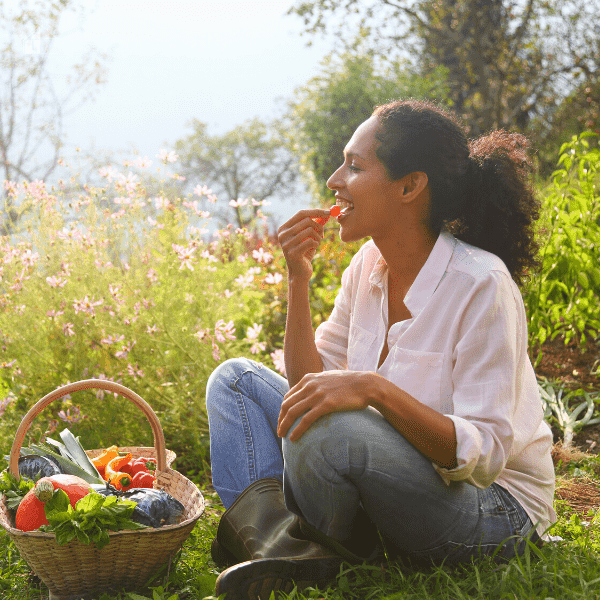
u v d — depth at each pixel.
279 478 1.86
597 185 4.11
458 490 1.55
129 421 3.14
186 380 3.19
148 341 3.19
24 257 3.29
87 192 3.53
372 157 1.68
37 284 3.32
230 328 3.13
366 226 1.71
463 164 1.71
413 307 1.66
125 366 3.14
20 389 3.21
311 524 1.58
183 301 3.37
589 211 3.65
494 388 1.51
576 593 1.47
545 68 10.23
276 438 1.95
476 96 11.26
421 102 1.76
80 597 1.71
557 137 9.66
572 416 3.20
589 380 3.60
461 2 10.45
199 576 1.78
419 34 11.04
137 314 3.18
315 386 1.48
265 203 3.46
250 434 1.91
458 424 1.45
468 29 10.66
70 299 3.21
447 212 1.73
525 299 3.55
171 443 3.08
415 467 1.49
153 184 3.62
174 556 1.84
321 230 1.89
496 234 1.76
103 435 3.04
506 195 1.73
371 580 1.62
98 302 3.11
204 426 3.16
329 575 1.61
